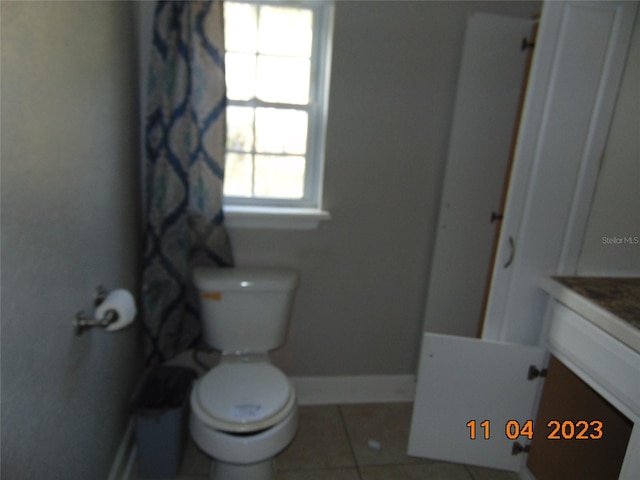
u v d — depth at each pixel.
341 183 1.98
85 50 1.22
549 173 1.58
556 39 1.46
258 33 1.85
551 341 1.64
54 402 1.08
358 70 1.85
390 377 2.29
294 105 1.94
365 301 2.16
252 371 1.73
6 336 0.85
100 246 1.39
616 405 1.28
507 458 1.83
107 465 1.57
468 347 1.74
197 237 1.90
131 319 1.24
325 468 1.85
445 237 2.05
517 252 1.66
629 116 1.48
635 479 1.18
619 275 1.60
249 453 1.47
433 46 1.88
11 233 0.85
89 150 1.27
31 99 0.92
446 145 1.99
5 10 0.81
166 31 1.68
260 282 1.82
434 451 1.88
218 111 1.76
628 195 1.50
